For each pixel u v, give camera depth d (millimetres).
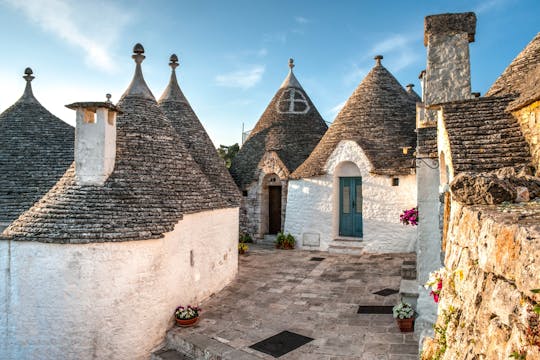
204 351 7508
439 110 7895
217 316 9250
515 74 8242
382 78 17438
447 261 4828
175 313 8906
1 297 7965
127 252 7934
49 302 7738
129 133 9852
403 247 14922
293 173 17516
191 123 15125
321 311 9234
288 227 17516
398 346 7230
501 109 6832
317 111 21234
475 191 4250
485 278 3203
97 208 8203
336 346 7375
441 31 9836
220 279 11336
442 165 8383
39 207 8508
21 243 7910
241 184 19422
